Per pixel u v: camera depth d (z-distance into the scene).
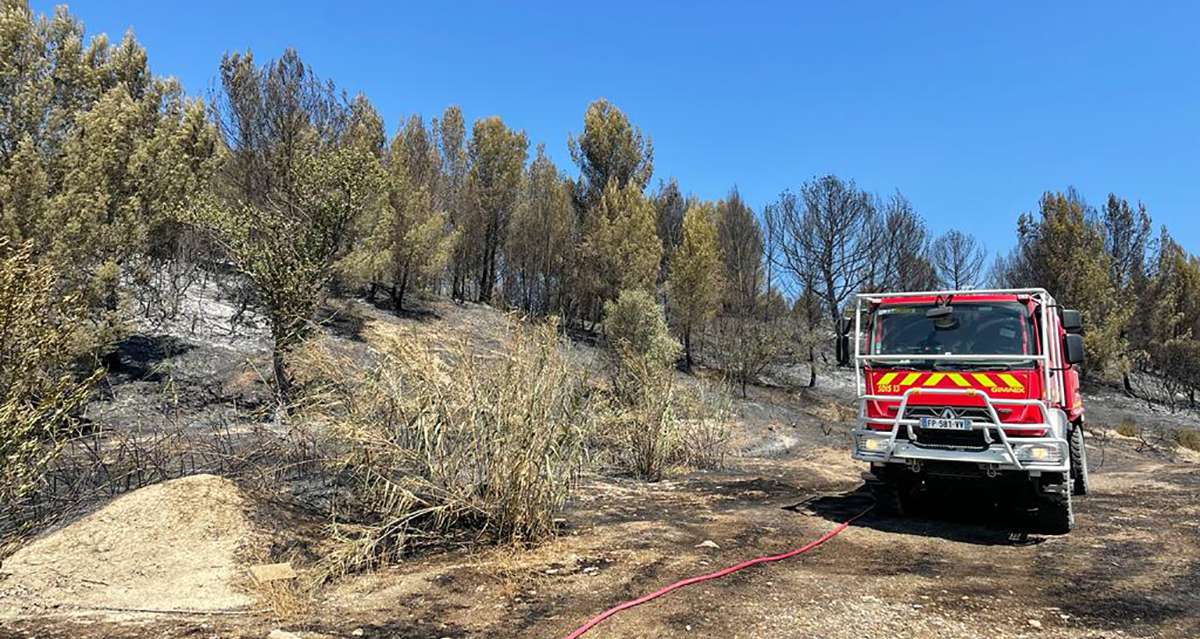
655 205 34.44
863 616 4.49
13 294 4.37
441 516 6.15
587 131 30.92
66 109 12.52
